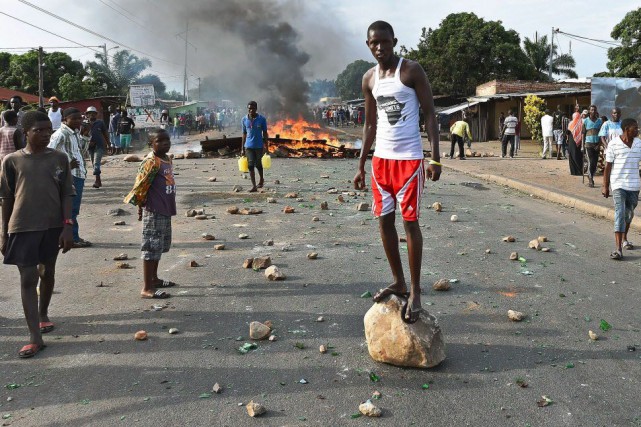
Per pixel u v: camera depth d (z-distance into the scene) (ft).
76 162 23.91
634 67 109.19
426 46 167.43
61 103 122.31
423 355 12.89
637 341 14.64
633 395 11.84
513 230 28.27
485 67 149.69
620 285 19.40
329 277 19.97
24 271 14.07
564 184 43.52
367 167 55.88
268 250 23.82
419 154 12.95
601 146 48.26
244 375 12.76
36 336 14.08
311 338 14.79
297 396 11.83
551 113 106.32
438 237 26.43
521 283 19.48
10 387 12.30
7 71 187.32
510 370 12.99
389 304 13.56
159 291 18.15
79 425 10.78
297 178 46.98
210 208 33.37
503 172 52.29
